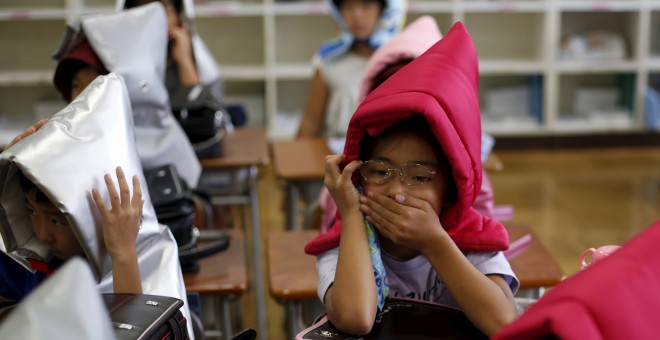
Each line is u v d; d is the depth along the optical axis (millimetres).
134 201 1432
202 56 3607
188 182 2543
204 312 2035
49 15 5172
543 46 5543
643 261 833
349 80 3527
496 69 5500
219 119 3096
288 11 5320
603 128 5621
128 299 1255
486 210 2031
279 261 2090
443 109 1307
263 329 2898
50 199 1345
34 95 5633
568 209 4422
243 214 3223
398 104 1290
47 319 718
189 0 3514
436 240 1319
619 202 4527
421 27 2457
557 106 5973
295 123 5543
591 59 5617
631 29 5680
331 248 1477
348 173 1367
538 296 2021
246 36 5680
